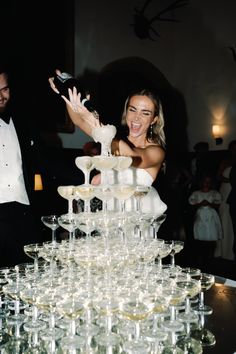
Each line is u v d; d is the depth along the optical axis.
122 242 1.94
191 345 1.33
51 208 4.99
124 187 1.86
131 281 1.54
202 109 7.92
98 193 1.87
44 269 1.83
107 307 1.25
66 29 5.73
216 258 6.10
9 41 4.79
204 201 5.93
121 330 1.41
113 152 2.49
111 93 6.69
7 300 1.72
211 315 1.58
